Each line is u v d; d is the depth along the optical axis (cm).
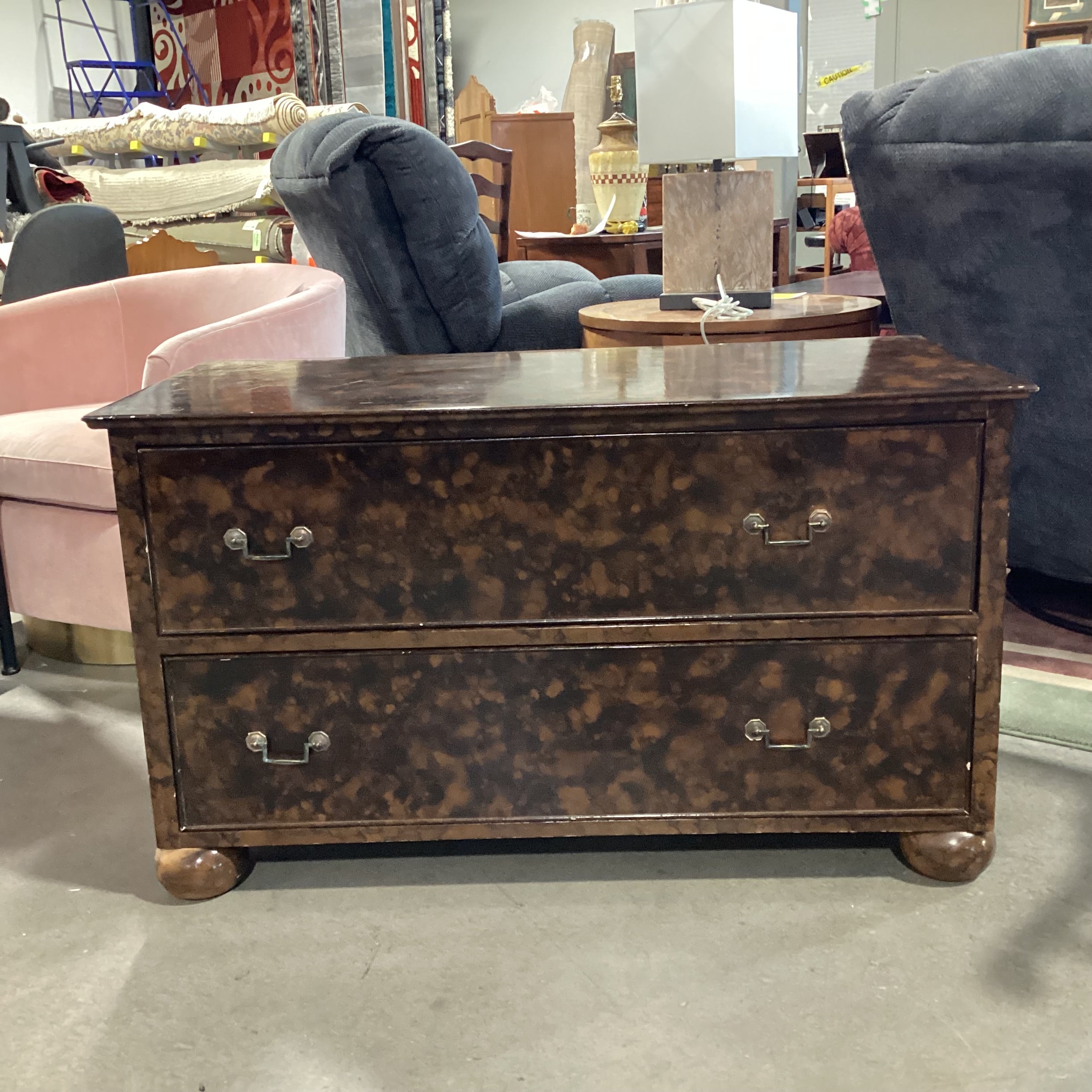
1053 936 122
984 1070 103
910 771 130
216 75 678
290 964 123
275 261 459
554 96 731
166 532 126
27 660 221
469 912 131
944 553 124
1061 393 172
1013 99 147
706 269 237
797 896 132
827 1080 102
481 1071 105
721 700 129
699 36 224
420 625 128
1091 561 189
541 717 130
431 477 124
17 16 615
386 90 605
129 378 237
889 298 188
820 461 122
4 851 149
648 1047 107
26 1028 114
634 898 133
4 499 205
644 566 125
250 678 130
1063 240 154
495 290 227
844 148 172
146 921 132
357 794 133
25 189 350
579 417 121
